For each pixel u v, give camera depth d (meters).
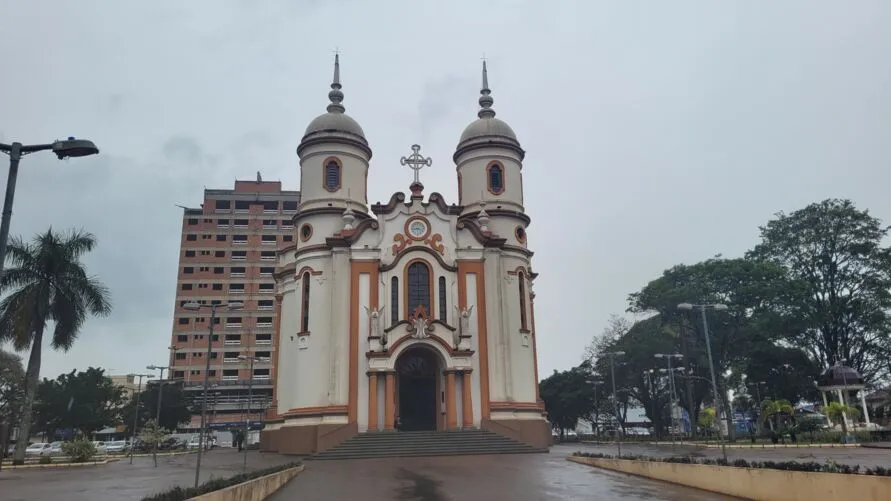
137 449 64.31
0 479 27.78
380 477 26.06
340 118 49.62
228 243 113.44
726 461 20.33
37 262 41.12
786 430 52.78
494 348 44.31
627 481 23.66
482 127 51.31
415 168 48.03
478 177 50.25
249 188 119.12
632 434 83.19
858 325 67.19
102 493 21.47
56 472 32.44
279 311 50.94
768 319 62.69
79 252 42.25
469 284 45.19
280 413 47.19
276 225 115.62
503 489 21.50
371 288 43.84
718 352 66.25
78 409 83.25
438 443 39.69
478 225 47.19
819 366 68.31
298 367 44.41
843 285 68.25
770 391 67.50
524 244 49.47
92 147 15.45
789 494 16.66
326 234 46.38
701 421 62.72
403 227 45.72
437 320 42.91
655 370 66.94
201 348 107.38
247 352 107.75
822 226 68.00
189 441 79.12
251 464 35.88
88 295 42.06
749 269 64.88
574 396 80.44
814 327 65.69
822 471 15.97
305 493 21.19
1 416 77.81
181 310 108.75
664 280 69.88
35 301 40.19
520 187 51.16
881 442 46.44
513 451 40.16
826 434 50.56
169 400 80.94
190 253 112.38
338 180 48.00
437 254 45.16
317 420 41.84
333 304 43.62
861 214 67.38
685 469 21.84
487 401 42.69
